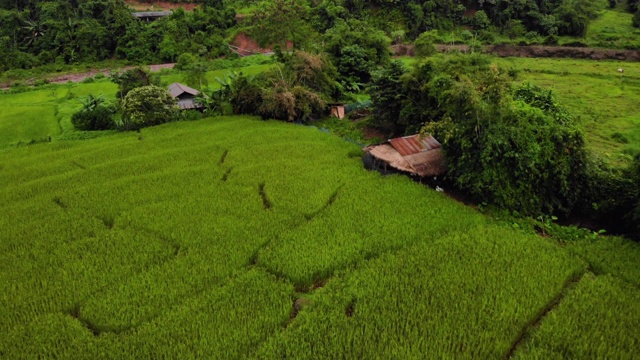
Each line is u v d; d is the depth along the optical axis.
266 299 16.89
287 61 44.53
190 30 72.56
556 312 15.70
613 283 17.27
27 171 30.44
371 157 29.98
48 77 61.72
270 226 22.09
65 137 38.53
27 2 79.44
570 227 21.97
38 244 21.05
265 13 72.75
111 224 23.52
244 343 14.71
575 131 22.95
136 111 39.12
